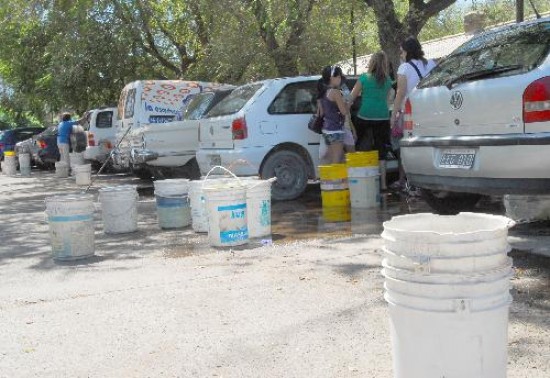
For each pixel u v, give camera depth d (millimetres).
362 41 19297
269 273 5863
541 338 4051
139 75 25062
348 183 8906
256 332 4453
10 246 8258
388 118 9820
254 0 15055
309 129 10062
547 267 5402
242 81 18422
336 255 6352
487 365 2883
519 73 5648
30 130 29688
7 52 27656
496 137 5703
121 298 5383
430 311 2854
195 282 5734
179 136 12648
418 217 3250
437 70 6781
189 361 4047
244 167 9930
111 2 20891
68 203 6984
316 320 4602
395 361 3033
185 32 22906
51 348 4383
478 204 8398
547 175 5484
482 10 17516
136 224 8719
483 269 2840
